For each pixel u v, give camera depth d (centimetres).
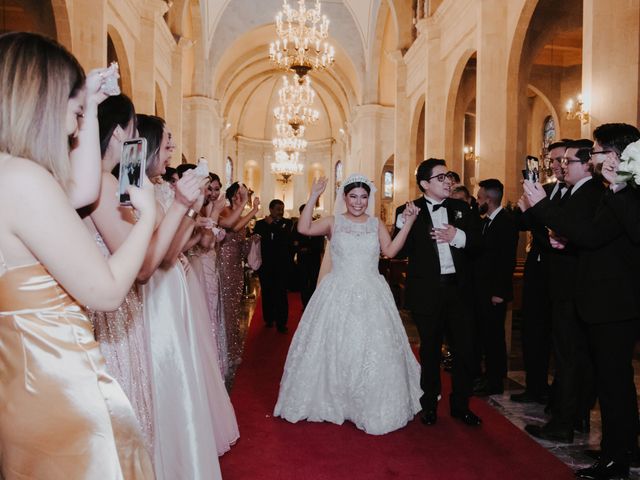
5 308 126
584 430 382
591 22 666
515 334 788
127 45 1176
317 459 327
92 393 130
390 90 2306
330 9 2314
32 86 129
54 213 123
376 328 381
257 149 3684
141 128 250
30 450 126
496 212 477
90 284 126
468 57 1213
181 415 238
